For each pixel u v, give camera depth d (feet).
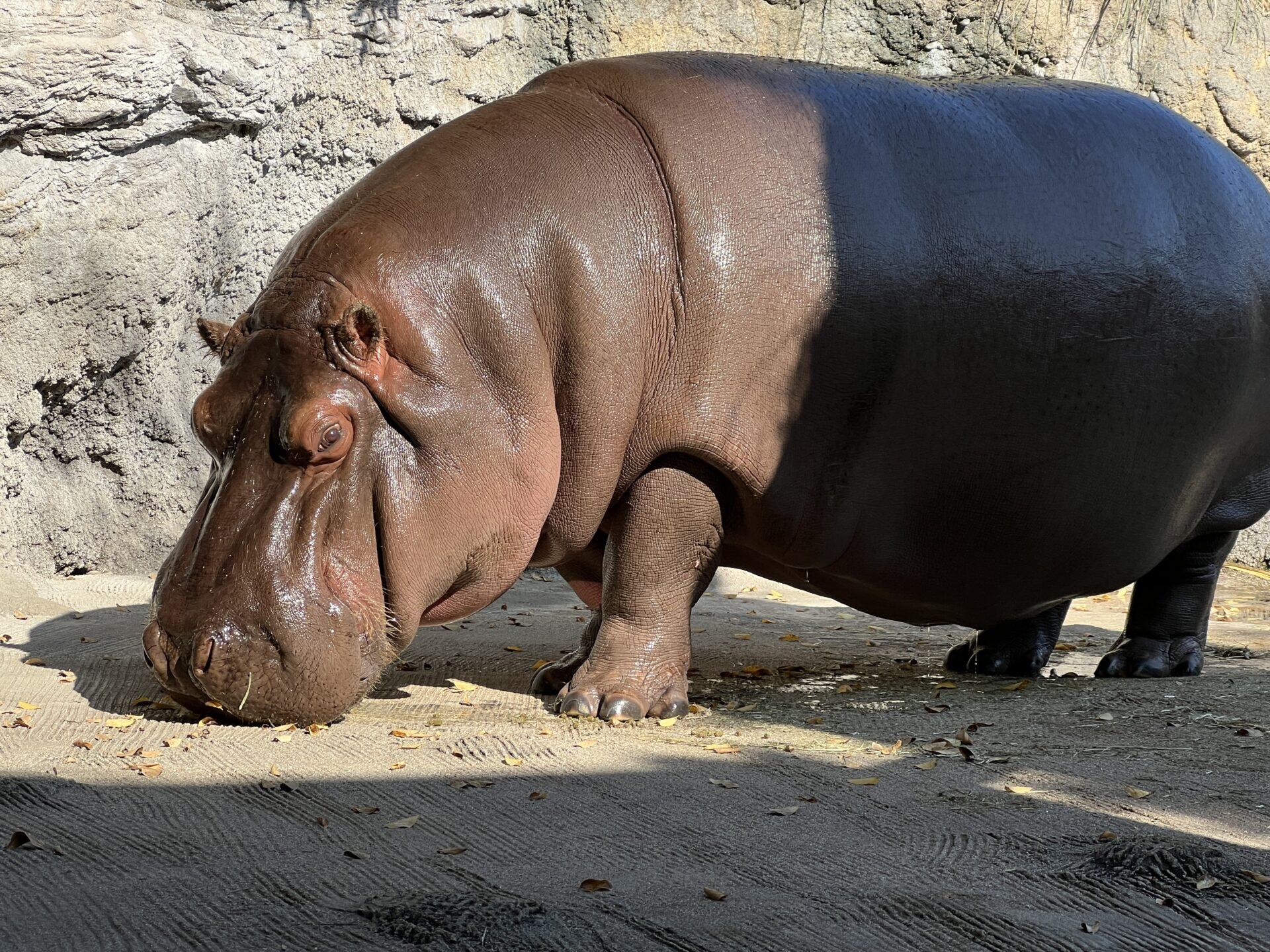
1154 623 28.04
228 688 18.49
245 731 18.97
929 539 23.49
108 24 31.17
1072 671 29.01
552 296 20.25
